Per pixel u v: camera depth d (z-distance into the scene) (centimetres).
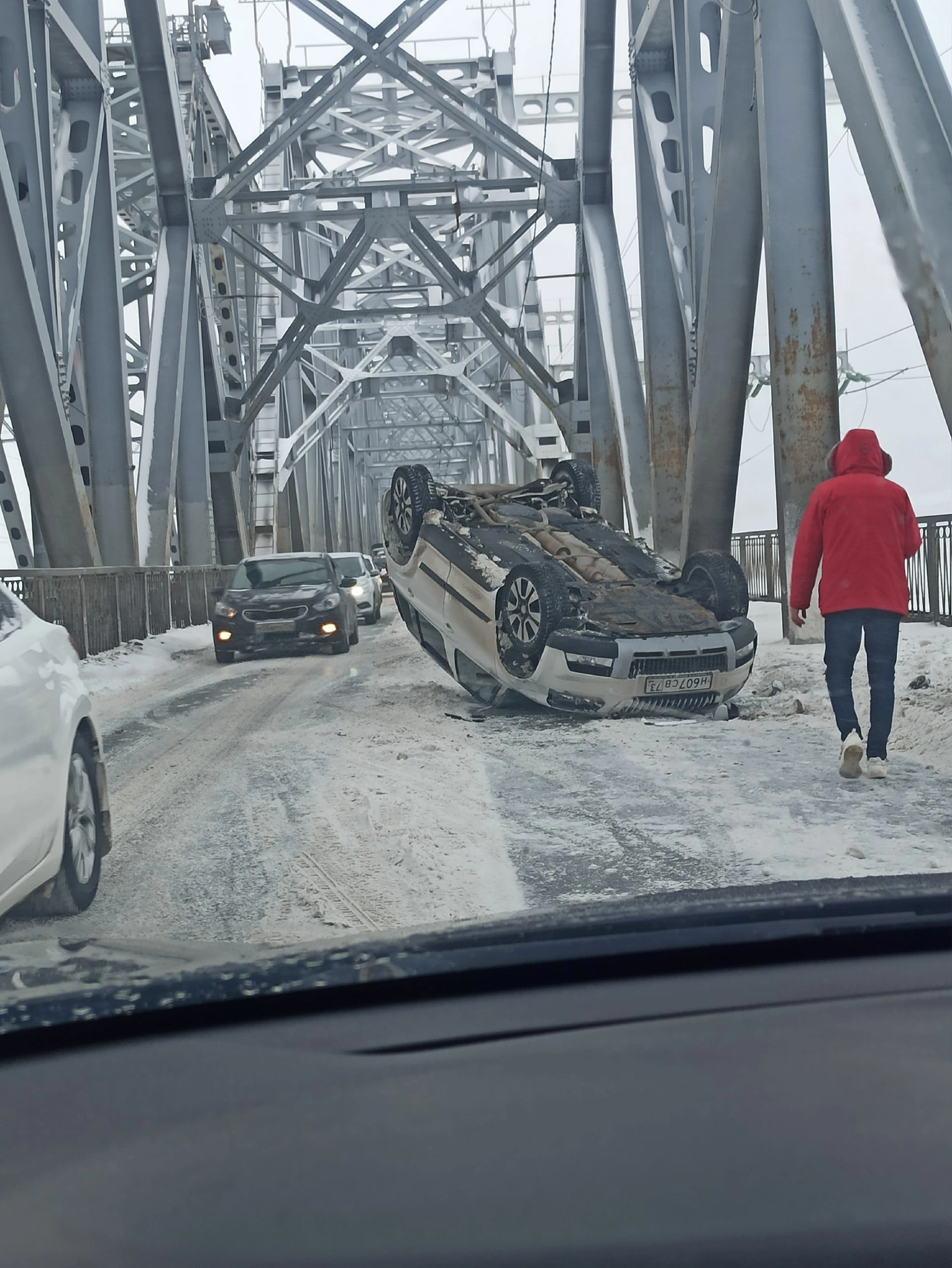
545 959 162
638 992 158
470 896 439
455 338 4144
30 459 1767
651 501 2062
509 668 944
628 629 904
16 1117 124
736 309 1516
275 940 393
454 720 950
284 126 3688
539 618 900
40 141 1778
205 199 2614
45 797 420
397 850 515
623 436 2453
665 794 616
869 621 633
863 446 654
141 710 1127
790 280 1260
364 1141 111
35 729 420
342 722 965
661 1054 133
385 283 4900
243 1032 147
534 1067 129
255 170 2611
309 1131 114
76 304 2000
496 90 3947
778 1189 99
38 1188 106
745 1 1352
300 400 4341
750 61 1385
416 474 1111
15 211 1606
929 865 451
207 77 3195
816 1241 91
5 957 210
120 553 2216
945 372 867
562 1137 110
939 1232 92
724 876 450
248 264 2712
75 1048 146
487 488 1207
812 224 1257
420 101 4088
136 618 1870
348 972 156
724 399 1559
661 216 1978
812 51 1250
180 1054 140
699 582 987
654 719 901
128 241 3659
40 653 465
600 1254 89
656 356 2050
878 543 632
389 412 8525
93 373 2208
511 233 3800
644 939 169
